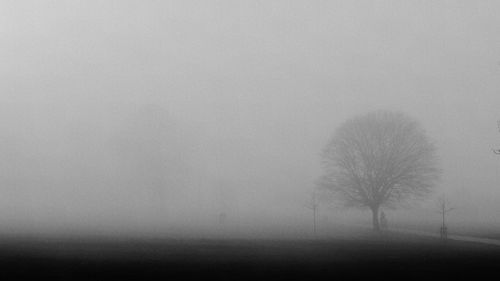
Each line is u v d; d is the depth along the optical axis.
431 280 31.22
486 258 42.41
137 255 41.00
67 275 31.47
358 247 50.94
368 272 34.12
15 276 30.94
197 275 32.06
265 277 31.78
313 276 32.44
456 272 34.34
